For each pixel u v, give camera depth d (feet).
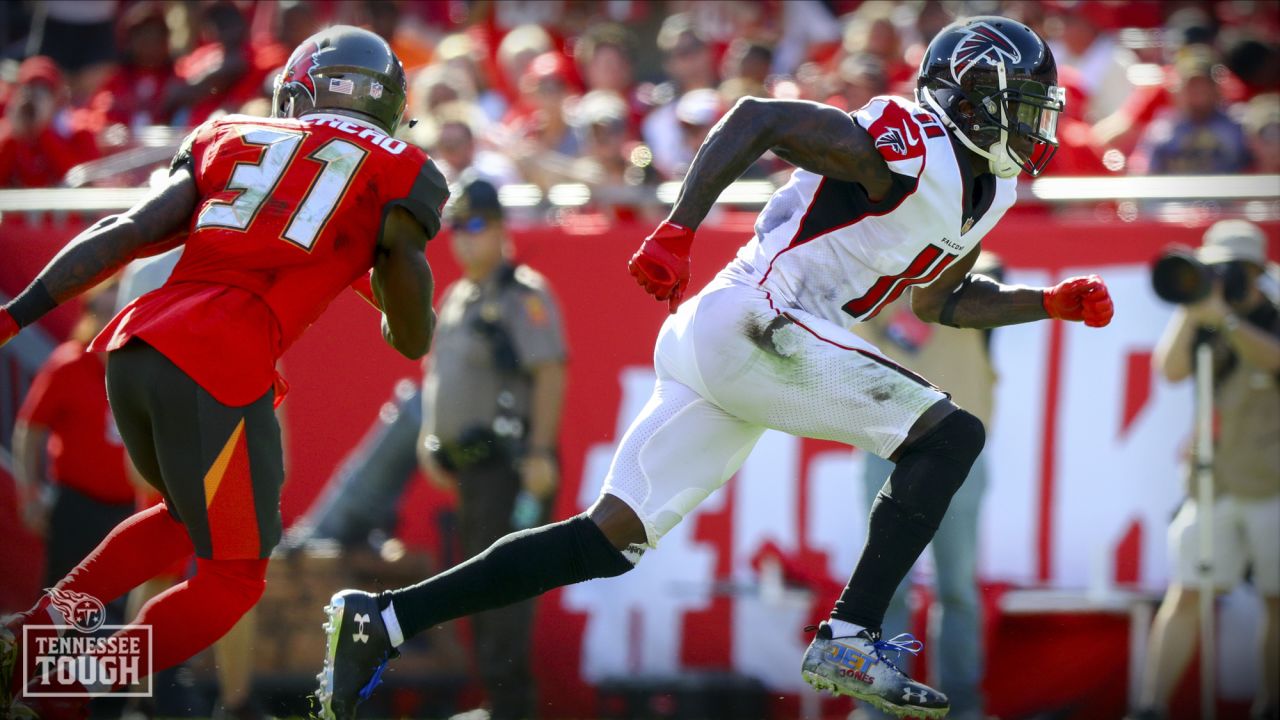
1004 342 70.38
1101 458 69.87
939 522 40.60
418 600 41.78
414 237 41.86
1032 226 71.10
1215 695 67.92
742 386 40.93
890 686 40.47
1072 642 68.80
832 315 41.63
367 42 43.34
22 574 68.90
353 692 41.42
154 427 39.81
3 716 39.52
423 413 68.28
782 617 68.69
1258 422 67.82
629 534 42.22
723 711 68.13
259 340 40.29
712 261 70.74
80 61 109.91
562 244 71.20
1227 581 67.72
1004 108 40.22
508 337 66.49
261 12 108.68
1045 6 103.45
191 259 40.88
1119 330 70.28
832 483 69.41
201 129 42.47
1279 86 98.27
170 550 42.80
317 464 69.97
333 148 41.34
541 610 68.85
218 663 65.16
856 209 40.34
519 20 109.81
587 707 68.18
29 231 72.13
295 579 67.62
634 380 70.44
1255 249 68.54
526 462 66.69
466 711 66.44
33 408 67.46
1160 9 108.68
